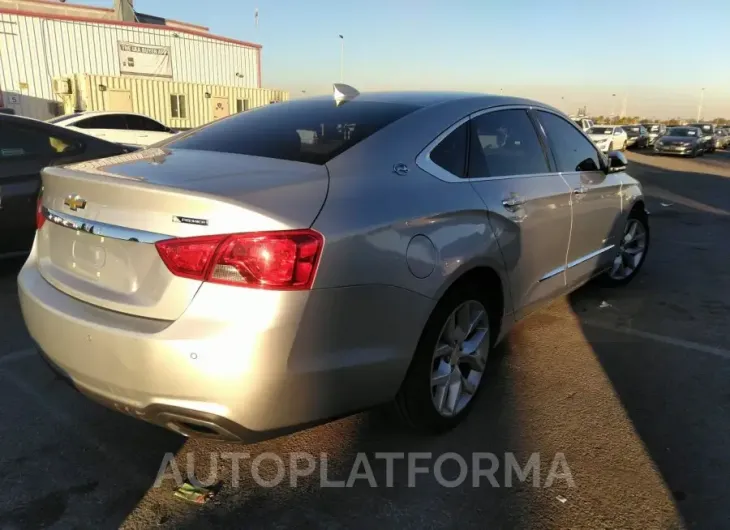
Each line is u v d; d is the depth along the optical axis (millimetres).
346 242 2201
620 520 2367
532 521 2359
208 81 31578
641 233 5535
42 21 25781
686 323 4578
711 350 4055
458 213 2775
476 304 2990
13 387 3330
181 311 2070
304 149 2678
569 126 4312
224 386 2018
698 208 11148
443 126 3035
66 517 2332
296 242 2061
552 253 3738
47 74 26234
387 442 2885
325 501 2465
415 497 2496
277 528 2309
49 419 3021
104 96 22422
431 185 2754
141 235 2158
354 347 2279
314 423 2268
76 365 2281
